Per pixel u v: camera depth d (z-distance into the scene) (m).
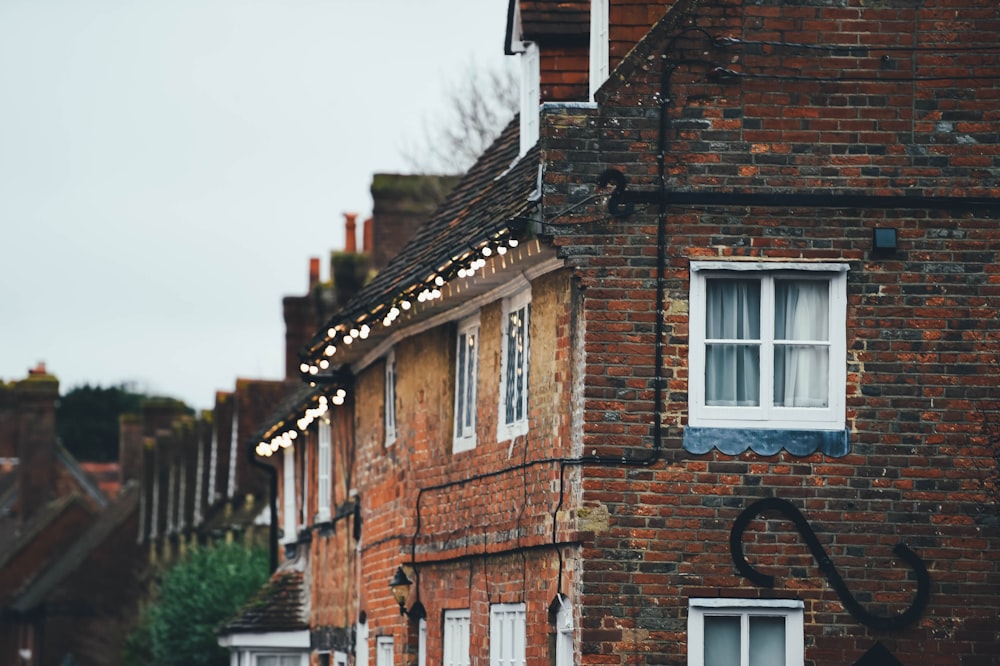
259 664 32.09
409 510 22.88
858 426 16.89
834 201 16.95
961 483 16.86
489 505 19.84
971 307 16.98
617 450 16.77
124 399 115.06
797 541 16.77
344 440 28.39
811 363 17.03
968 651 16.75
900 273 17.00
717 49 17.05
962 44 17.14
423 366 22.66
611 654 16.56
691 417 16.83
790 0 17.11
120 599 60.84
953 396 16.94
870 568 16.78
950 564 16.81
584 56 19.80
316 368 26.12
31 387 76.62
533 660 18.19
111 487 93.31
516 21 20.47
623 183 16.91
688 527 16.72
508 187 20.03
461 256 18.19
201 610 39.94
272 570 35.97
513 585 18.98
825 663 16.69
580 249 16.84
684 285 16.89
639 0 18.19
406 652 22.80
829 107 17.05
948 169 17.06
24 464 76.56
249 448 35.69
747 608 16.70
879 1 17.16
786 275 17.02
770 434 16.83
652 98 16.98
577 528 16.77
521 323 19.31
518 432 19.05
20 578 69.19
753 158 16.98
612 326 16.84
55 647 60.47
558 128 16.94
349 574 27.73
